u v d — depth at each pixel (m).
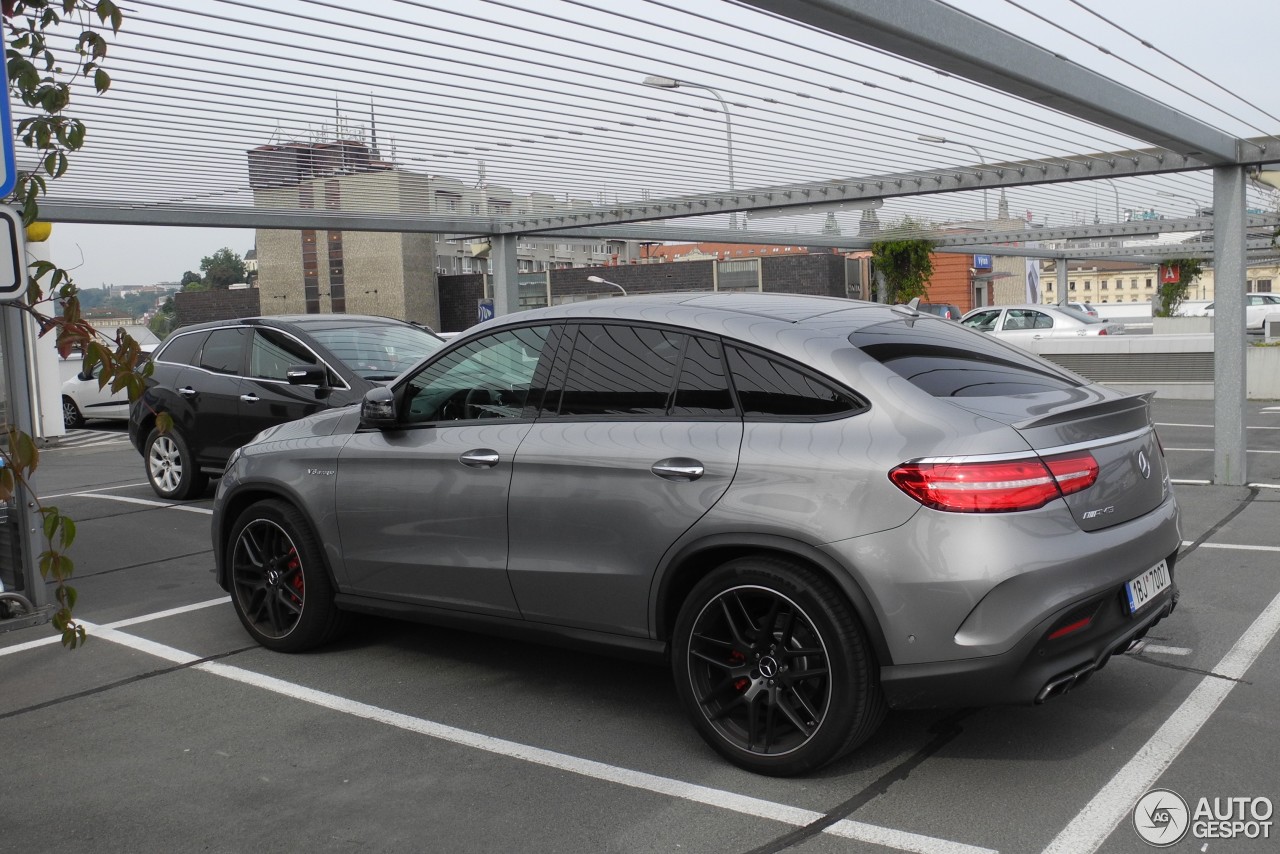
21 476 3.33
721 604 3.74
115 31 3.75
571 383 4.30
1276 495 8.77
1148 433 3.96
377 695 4.69
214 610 6.18
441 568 4.56
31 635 5.79
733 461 3.73
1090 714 4.20
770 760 3.68
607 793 3.66
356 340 8.93
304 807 3.63
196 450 9.51
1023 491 3.34
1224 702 4.29
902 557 3.38
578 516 4.11
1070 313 21.62
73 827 3.53
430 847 3.33
